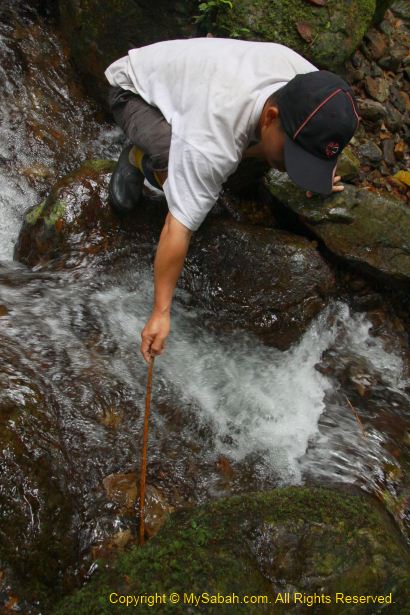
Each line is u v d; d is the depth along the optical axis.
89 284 3.06
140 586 1.82
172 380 2.84
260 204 3.52
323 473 2.72
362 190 3.38
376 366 3.28
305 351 3.19
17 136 3.83
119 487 2.39
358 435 2.92
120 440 2.51
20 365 2.51
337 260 3.40
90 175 3.21
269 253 3.16
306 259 3.19
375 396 3.14
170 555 1.91
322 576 1.94
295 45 3.58
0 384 2.30
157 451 2.56
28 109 3.96
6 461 2.08
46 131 3.93
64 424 2.45
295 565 1.96
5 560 1.97
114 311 3.00
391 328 3.46
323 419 2.96
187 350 3.01
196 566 1.87
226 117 2.17
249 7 3.54
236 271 3.15
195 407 2.78
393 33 4.28
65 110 4.07
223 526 2.01
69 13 3.98
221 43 2.43
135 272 3.15
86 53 3.98
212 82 2.24
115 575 1.89
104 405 2.58
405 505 2.71
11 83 4.00
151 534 2.30
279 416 2.90
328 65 3.66
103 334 2.88
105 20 3.80
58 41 4.26
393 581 1.96
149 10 3.69
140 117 2.62
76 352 2.74
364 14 3.75
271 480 2.64
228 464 2.65
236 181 3.39
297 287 3.16
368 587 1.94
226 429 2.77
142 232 3.19
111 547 2.22
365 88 3.96
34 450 2.16
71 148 3.94
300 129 2.09
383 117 3.91
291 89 2.11
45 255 3.15
